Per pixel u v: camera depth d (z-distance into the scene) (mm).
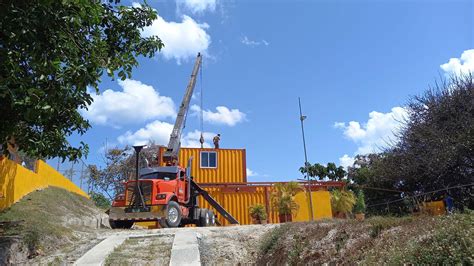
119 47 10047
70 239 11312
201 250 10422
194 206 18500
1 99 7785
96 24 8570
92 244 10820
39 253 9875
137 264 8742
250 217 24188
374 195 22578
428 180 17734
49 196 15969
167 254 9406
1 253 8703
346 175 40375
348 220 9000
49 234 10734
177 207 15820
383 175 20094
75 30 7816
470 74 18047
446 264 5094
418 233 6383
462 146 15703
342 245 7984
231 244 11086
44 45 7090
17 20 6617
